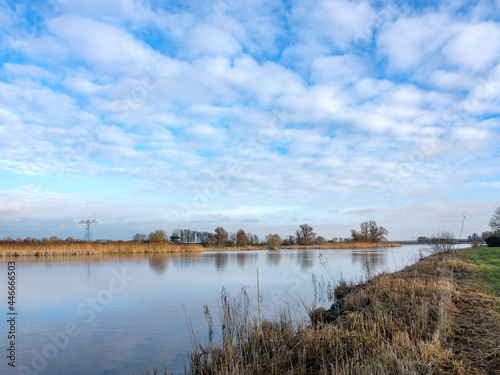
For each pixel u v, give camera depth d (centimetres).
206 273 2659
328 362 632
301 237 9700
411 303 948
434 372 532
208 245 8669
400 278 1400
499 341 646
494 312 845
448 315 816
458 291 1104
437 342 620
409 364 520
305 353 668
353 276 2262
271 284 2005
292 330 838
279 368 646
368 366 521
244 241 8962
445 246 2475
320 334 757
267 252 6631
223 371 630
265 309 1287
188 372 741
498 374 516
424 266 1764
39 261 3953
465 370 534
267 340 794
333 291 1684
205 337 996
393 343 620
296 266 3131
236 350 742
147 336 1029
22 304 1522
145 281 2211
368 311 946
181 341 974
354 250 7150
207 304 1459
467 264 1772
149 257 4853
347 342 707
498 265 1761
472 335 695
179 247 6588
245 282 2109
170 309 1382
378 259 3931
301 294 1641
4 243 5350
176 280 2247
